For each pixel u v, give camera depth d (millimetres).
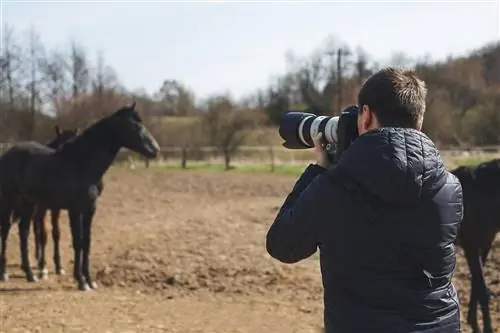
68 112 40594
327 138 2801
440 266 2496
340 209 2463
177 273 9992
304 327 7258
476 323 7102
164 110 49062
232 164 32500
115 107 41375
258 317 7734
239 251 11148
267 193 20766
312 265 10391
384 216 2438
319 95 51750
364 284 2443
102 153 9805
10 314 7621
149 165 32938
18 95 41156
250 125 42031
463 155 28719
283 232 2596
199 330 7059
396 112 2512
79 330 6934
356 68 46594
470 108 40562
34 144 10508
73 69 43312
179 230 13047
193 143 39750
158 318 7598
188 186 22641
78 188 9602
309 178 2791
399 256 2447
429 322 2441
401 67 2627
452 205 2539
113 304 8367
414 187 2404
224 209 16453
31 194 9844
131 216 16062
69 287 9648
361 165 2441
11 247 12641
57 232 10695
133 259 10766
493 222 7043
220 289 9320
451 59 48000
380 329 2408
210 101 41219
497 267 9469
